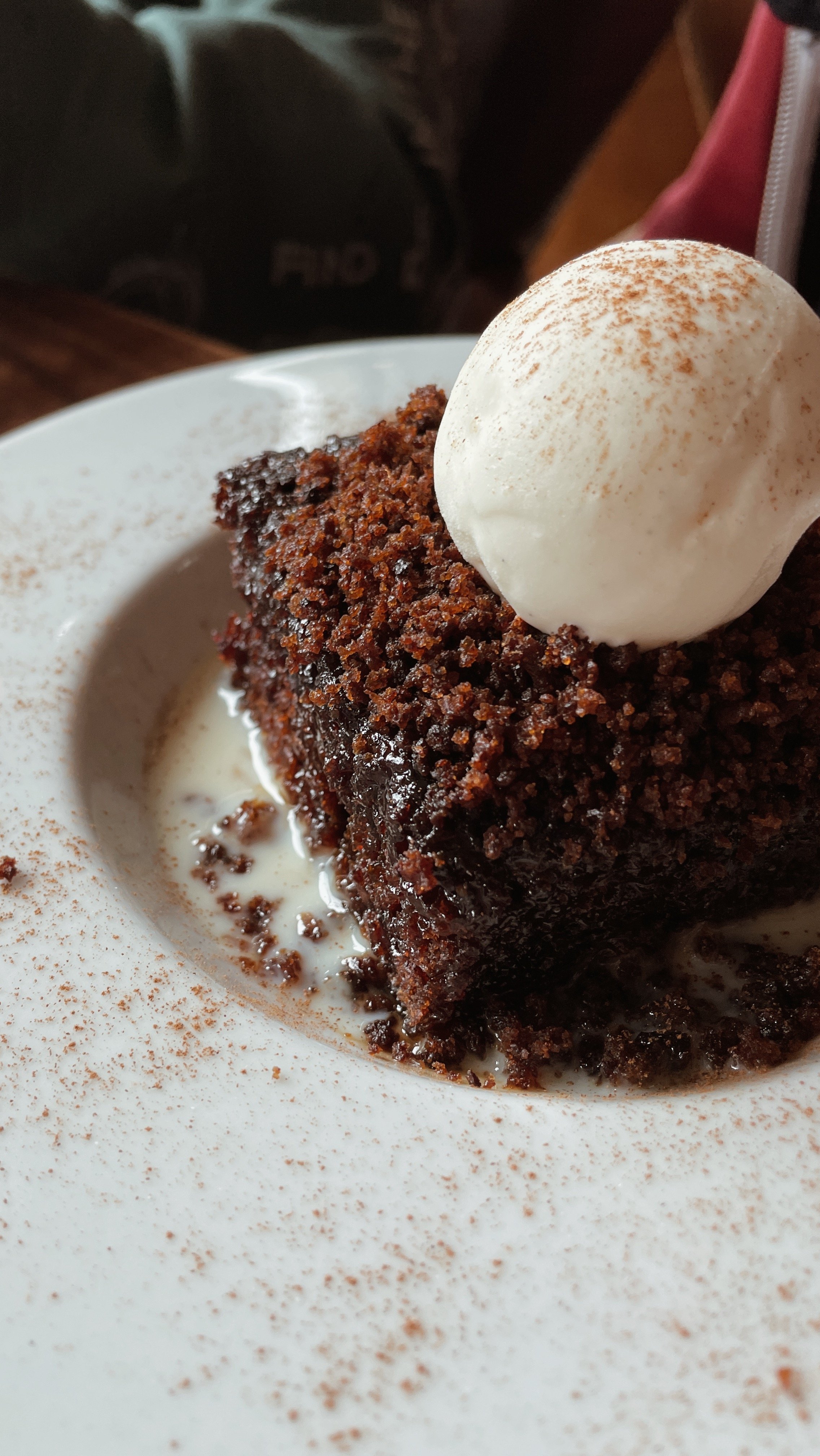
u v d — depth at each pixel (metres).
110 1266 0.21
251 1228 0.22
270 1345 0.21
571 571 0.24
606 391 0.24
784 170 0.40
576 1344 0.21
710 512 0.23
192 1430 0.20
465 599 0.25
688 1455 0.20
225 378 0.38
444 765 0.25
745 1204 0.22
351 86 0.51
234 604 0.34
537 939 0.26
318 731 0.27
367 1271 0.21
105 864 0.27
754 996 0.26
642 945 0.27
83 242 0.47
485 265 0.61
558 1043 0.25
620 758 0.24
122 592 0.32
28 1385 0.20
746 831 0.25
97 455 0.36
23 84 0.43
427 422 0.30
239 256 0.51
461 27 0.55
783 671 0.25
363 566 0.27
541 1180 0.22
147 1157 0.23
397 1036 0.26
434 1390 0.20
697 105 0.59
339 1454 0.20
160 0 0.54
